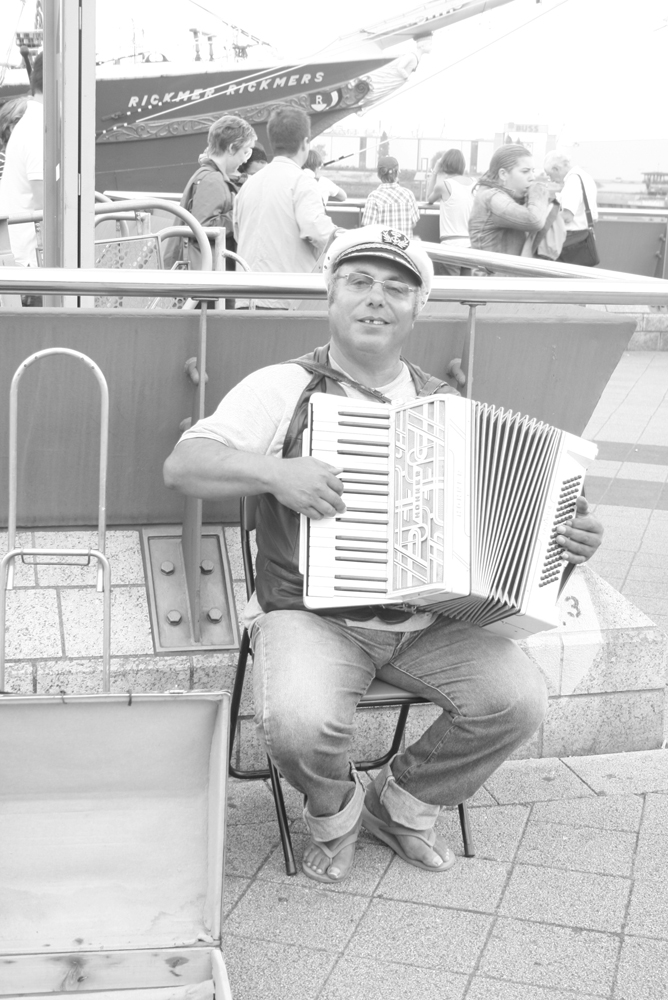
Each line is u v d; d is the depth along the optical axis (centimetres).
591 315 339
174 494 330
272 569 268
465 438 244
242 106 1551
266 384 270
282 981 232
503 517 247
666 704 369
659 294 312
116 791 222
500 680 264
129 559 324
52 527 329
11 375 305
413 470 246
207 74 1511
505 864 279
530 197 880
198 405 313
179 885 222
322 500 244
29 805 220
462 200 1092
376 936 248
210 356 316
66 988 213
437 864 274
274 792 275
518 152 882
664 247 1244
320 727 249
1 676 267
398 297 264
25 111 577
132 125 1542
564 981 234
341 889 267
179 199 712
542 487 256
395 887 268
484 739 265
